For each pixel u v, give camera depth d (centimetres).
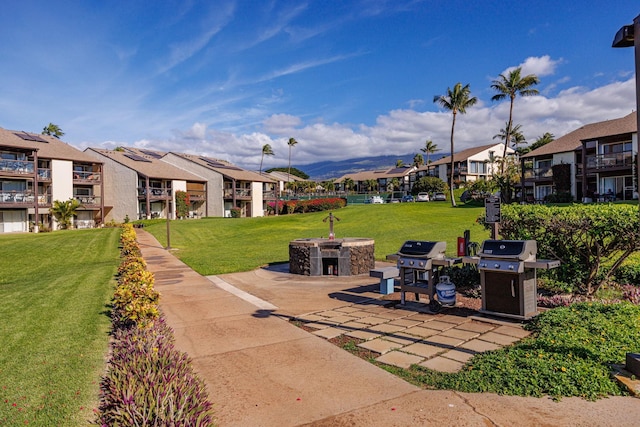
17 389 419
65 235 2617
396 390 407
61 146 3844
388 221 2892
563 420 333
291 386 424
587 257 761
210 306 813
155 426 281
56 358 506
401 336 582
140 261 1170
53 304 799
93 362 493
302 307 790
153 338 488
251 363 492
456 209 3591
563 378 395
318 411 369
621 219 666
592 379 392
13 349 540
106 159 4162
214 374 461
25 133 3759
